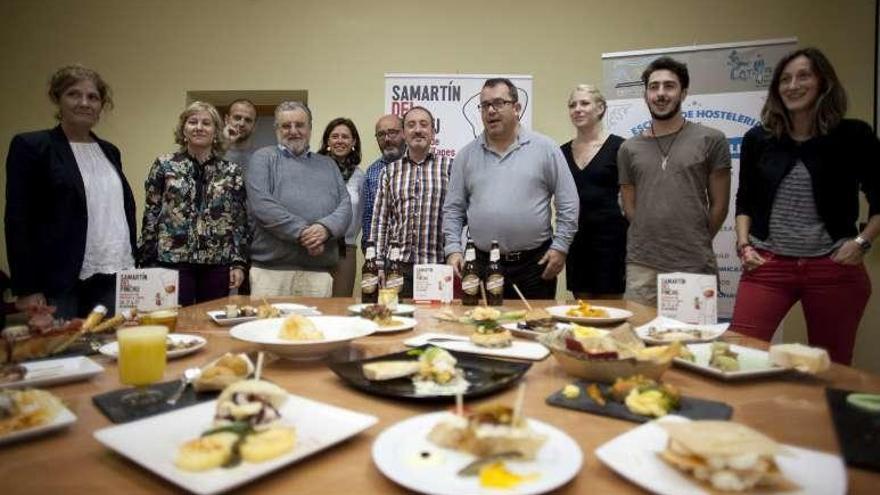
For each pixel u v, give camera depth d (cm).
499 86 267
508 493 61
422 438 77
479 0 435
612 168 309
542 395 103
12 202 217
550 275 261
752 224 232
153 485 67
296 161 297
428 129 314
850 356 212
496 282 218
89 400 99
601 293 310
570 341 115
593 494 65
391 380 108
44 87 455
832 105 211
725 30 418
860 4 392
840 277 209
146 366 97
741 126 388
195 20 448
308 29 444
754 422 88
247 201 302
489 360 120
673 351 106
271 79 446
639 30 426
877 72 368
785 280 219
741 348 135
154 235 270
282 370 121
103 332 152
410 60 440
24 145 219
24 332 127
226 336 156
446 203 291
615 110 405
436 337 150
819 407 95
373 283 216
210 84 450
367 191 369
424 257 307
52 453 76
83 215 228
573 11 430
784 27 409
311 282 290
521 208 269
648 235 266
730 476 61
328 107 445
